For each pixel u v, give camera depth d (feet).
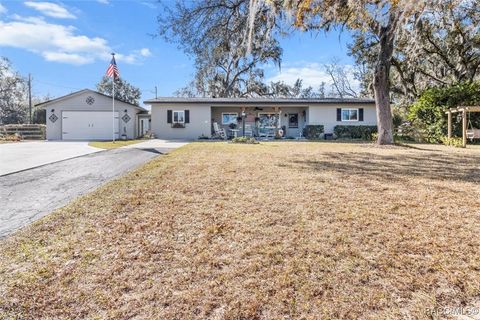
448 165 24.71
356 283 7.35
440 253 8.82
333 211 12.50
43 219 11.57
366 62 66.80
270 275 7.68
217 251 9.00
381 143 44.65
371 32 49.49
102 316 6.15
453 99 51.06
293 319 6.12
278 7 27.96
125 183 17.44
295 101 67.67
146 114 77.05
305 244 9.42
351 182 17.88
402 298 6.79
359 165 24.41
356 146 42.91
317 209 12.74
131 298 6.75
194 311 6.35
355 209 12.76
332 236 10.00
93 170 22.48
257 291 7.02
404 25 31.99
